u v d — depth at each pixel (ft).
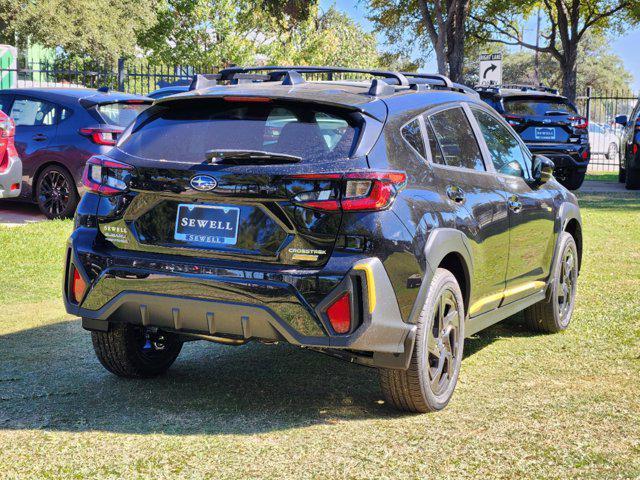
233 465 11.68
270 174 12.79
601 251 32.48
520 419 13.73
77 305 14.16
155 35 153.28
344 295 12.52
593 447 12.41
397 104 14.42
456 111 16.55
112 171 14.02
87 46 147.13
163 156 13.73
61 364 17.16
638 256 31.24
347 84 15.35
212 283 12.93
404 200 13.39
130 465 11.67
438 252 13.89
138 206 13.74
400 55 98.32
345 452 12.21
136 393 15.20
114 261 13.73
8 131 36.32
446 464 11.75
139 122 14.53
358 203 12.68
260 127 13.55
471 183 15.92
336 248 12.69
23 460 11.83
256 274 12.77
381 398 15.14
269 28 152.97
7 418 13.67
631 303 23.15
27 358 17.61
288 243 12.81
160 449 12.30
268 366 17.30
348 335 12.56
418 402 13.87
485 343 19.44
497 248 16.67
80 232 14.30
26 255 30.07
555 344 19.24
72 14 143.43
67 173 39.68
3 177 36.14
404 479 11.21
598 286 25.67
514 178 18.25
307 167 12.78
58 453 12.12
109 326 14.38
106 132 39.55
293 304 12.59
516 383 15.96
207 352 18.45
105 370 16.78
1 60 76.95
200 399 14.89
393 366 13.35
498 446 12.47
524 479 11.23
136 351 15.72
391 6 93.35
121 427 13.29
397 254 12.98
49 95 40.78
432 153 14.89
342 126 13.37
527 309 20.21
